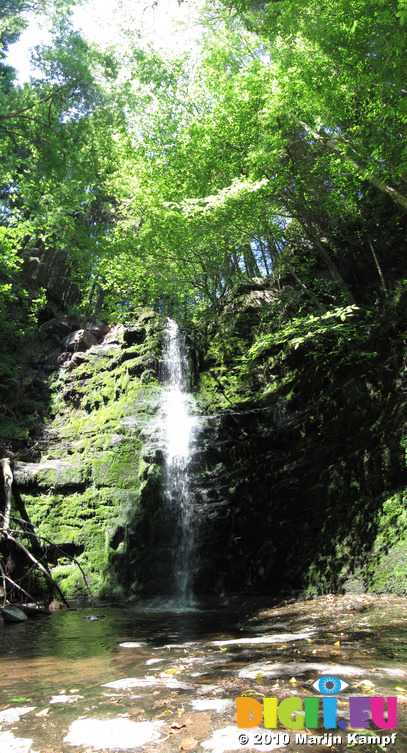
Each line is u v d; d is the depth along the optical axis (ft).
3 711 10.24
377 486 28.04
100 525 38.91
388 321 34.71
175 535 36.86
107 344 58.80
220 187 42.70
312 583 27.55
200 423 43.52
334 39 23.86
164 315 60.70
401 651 13.46
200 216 38.19
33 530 39.40
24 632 21.97
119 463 41.27
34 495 41.88
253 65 37.88
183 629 21.16
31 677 13.33
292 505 32.48
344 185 39.78
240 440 40.14
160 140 49.80
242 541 33.60
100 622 24.50
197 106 50.57
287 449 37.27
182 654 15.39
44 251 82.99
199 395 48.75
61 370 57.72
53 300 72.64
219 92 45.01
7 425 50.31
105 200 73.97
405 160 27.61
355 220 45.52
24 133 33.99
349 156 30.91
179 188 46.34
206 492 37.58
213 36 45.78
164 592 34.22
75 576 36.42
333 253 48.47
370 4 20.47
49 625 23.99
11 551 37.29
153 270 54.95
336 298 44.75
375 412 31.78
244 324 53.78
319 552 28.81
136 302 59.36
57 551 38.73
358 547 26.76
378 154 28.71
